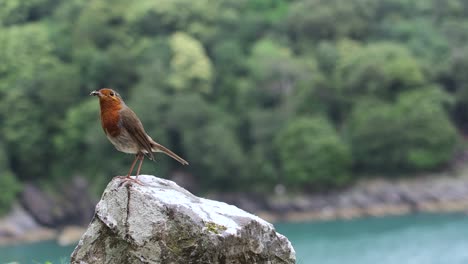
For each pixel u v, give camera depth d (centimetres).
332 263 4812
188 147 8238
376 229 6744
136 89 8750
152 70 9000
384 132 8706
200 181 8381
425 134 8706
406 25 10856
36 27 9500
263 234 913
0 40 9031
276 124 8919
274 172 8581
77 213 7931
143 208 886
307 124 8581
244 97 9481
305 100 9156
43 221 7762
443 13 11606
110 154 7956
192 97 8462
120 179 916
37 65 8962
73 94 8662
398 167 8788
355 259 4991
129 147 933
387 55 9575
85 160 8212
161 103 8444
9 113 8262
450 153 8775
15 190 7762
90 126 8225
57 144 8225
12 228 7425
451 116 9700
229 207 928
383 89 9125
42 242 7119
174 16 10094
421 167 8706
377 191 8462
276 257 926
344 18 10581
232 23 10500
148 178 950
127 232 888
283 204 8300
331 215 8219
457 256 5009
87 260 904
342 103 9244
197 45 9400
